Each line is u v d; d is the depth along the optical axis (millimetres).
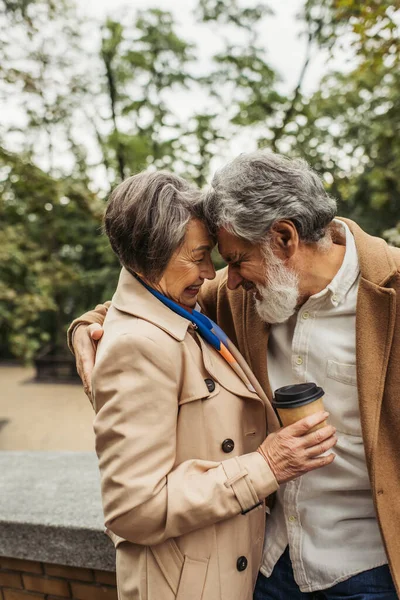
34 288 7582
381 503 1165
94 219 5797
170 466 1050
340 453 1241
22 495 1868
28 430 9578
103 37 8438
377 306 1137
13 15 4820
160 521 1015
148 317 1075
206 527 1116
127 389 1001
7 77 4801
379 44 2967
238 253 1153
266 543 1360
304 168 1168
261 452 1093
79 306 15133
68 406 11312
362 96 9398
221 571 1133
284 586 1338
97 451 1045
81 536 1637
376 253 1172
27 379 14586
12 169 5445
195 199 1089
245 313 1350
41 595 1788
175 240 1049
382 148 8766
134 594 1144
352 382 1200
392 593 1238
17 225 7465
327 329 1231
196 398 1085
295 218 1117
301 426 1065
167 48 9742
